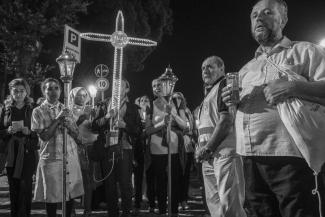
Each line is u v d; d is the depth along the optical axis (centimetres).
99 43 2494
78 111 773
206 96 515
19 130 653
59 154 603
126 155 677
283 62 286
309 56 277
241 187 479
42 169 604
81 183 623
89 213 772
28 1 1883
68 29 594
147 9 2723
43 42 2330
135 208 824
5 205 859
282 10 299
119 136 670
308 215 269
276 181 280
